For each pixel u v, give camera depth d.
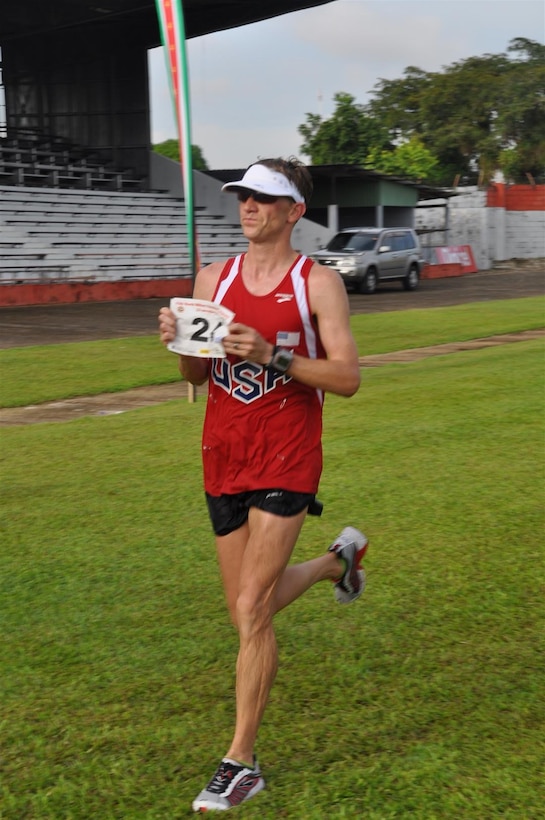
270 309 3.10
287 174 3.08
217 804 2.93
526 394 10.63
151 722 3.49
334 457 7.59
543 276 42.16
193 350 3.03
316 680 3.80
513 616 4.39
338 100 54.66
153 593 4.77
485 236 47.56
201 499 6.53
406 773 3.12
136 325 20.81
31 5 34.09
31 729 3.45
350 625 4.33
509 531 5.61
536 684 3.74
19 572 5.09
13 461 7.81
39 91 41.78
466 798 2.97
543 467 7.16
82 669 3.93
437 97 63.62
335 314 3.08
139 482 7.03
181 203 38.44
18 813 2.94
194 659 4.01
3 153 36.97
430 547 5.34
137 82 39.94
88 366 14.14
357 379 3.07
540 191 51.72
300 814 2.91
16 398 11.50
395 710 3.54
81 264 31.34
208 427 3.24
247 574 3.09
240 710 3.04
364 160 54.31
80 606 4.61
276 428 3.09
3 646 4.16
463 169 66.56
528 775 3.09
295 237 37.25
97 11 35.16
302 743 3.32
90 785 3.08
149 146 40.25
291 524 3.09
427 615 4.42
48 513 6.22
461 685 3.74
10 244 29.59
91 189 37.75
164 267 34.50
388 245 32.75
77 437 8.81
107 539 5.65
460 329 19.19
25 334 18.81
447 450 7.80
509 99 61.59
